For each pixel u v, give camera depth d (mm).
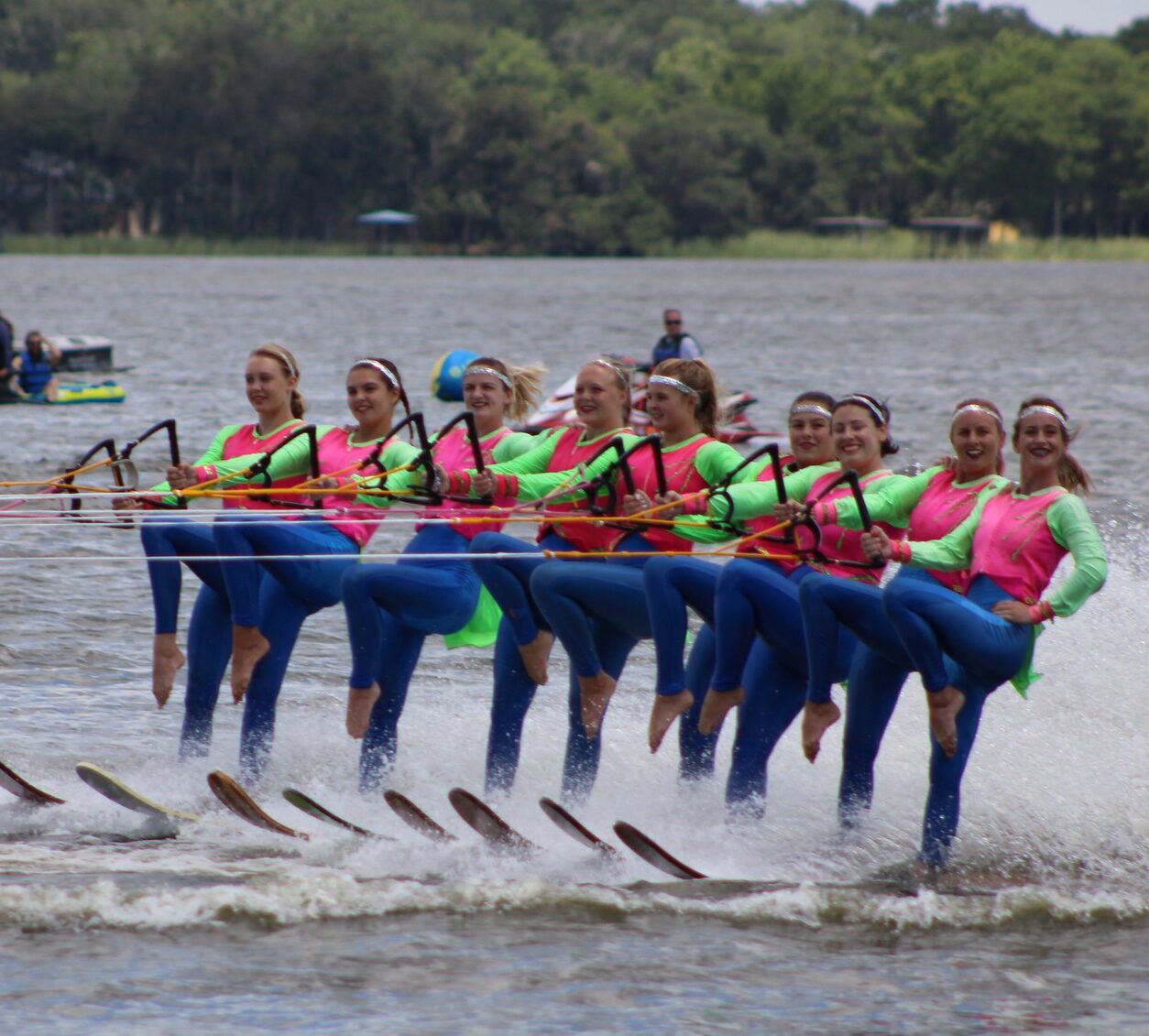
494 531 28297
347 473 28688
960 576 25922
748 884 24719
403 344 143000
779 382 110750
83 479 61812
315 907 23016
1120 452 73812
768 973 21203
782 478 26531
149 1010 19656
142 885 24016
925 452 73750
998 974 21312
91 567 47750
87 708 33938
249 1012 19641
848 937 22562
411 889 23625
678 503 26422
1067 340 162500
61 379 98562
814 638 25547
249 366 30484
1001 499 25594
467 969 21094
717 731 27844
